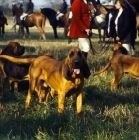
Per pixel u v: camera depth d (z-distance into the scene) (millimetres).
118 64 10391
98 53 14445
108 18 12820
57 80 8289
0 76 10492
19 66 9562
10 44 10039
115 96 9594
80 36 10984
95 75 10758
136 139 7039
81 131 7367
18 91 9961
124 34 11508
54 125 7562
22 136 7309
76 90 8266
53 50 15969
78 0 10867
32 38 27828
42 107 8672
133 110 8703
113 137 7121
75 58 7812
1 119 8125
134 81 10938
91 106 8898
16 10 30500
